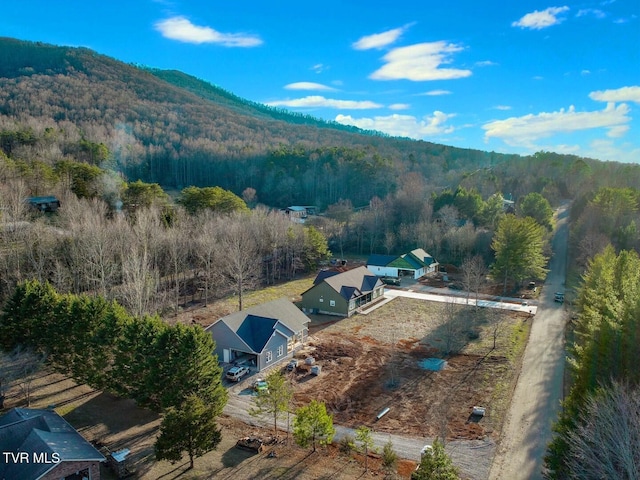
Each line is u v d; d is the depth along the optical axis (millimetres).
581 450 15711
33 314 29406
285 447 23688
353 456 22938
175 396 23484
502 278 56750
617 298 29188
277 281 61031
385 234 78875
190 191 70812
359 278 52625
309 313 48688
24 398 27312
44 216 54188
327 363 35125
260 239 61438
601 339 21781
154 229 51219
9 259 42500
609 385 19266
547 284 59469
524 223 54969
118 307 28281
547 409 27578
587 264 55969
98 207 55781
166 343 24516
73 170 65875
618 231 62906
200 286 53875
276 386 24688
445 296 55406
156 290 46000
